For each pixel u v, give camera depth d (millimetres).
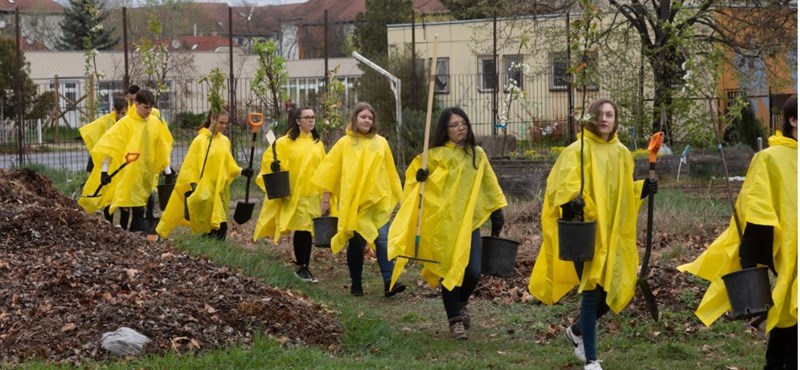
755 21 21141
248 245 12555
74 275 8078
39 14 51562
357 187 9883
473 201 8023
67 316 7262
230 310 7621
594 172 6941
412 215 8117
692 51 17953
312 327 7738
